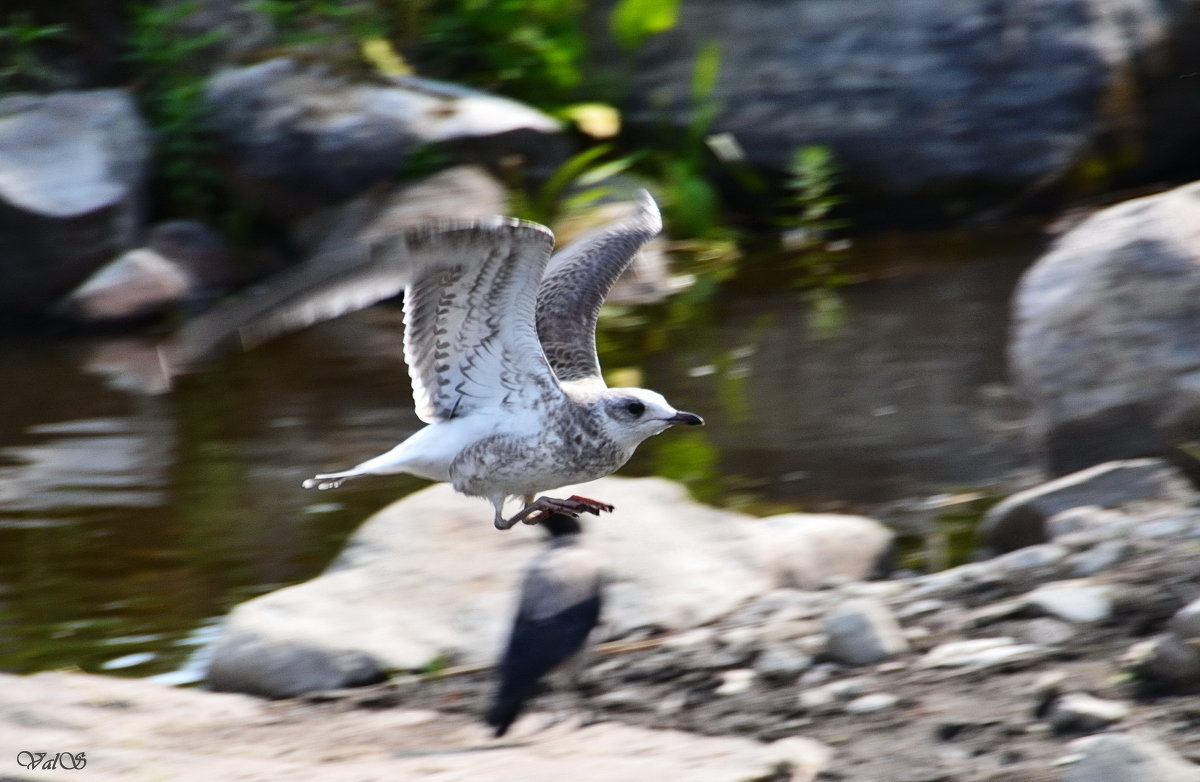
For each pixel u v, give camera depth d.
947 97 21.73
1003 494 12.33
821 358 16.41
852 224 22.25
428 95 20.67
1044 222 21.61
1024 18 21.67
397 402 15.62
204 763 7.74
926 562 11.03
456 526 10.41
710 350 16.94
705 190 21.70
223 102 20.59
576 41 23.25
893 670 8.45
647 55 23.03
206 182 20.66
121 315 18.77
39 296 18.81
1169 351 10.91
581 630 8.05
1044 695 7.68
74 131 19.75
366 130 19.95
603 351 17.05
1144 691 7.59
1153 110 22.34
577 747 7.78
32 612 10.77
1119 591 8.75
